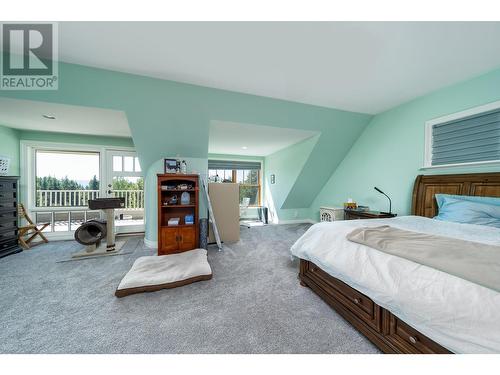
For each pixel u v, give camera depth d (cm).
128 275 184
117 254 267
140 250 283
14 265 228
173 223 271
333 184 428
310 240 180
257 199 586
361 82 224
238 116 275
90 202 262
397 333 103
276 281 193
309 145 367
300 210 515
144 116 243
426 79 217
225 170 553
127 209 396
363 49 168
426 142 251
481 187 197
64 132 329
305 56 178
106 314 141
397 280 99
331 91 246
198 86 230
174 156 301
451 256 97
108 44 162
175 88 225
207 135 290
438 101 240
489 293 73
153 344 115
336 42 160
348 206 338
